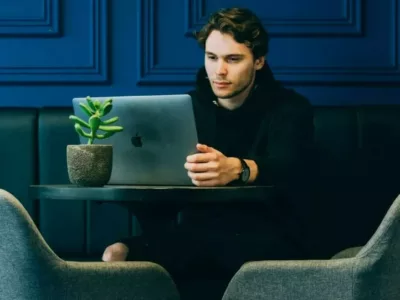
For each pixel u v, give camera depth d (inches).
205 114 105.9
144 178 91.9
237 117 105.2
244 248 92.4
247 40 101.1
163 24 130.8
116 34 130.7
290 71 129.6
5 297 69.5
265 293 70.0
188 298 93.3
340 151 118.8
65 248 122.4
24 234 67.3
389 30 130.0
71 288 69.2
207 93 106.8
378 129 119.0
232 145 104.9
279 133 101.8
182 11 130.7
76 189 83.7
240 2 130.2
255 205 97.9
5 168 121.6
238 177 91.8
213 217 99.2
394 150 118.8
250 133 105.1
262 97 105.1
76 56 131.1
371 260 67.1
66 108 123.4
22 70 131.0
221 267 93.0
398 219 66.0
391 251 67.1
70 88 131.0
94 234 122.0
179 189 81.8
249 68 102.1
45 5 131.0
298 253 98.5
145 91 130.6
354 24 129.8
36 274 68.2
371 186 118.4
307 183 102.8
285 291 69.4
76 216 122.3
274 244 93.6
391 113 119.9
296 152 100.6
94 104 91.1
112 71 131.0
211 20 102.1
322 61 129.9
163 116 88.9
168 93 130.5
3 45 131.3
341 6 130.1
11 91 131.3
